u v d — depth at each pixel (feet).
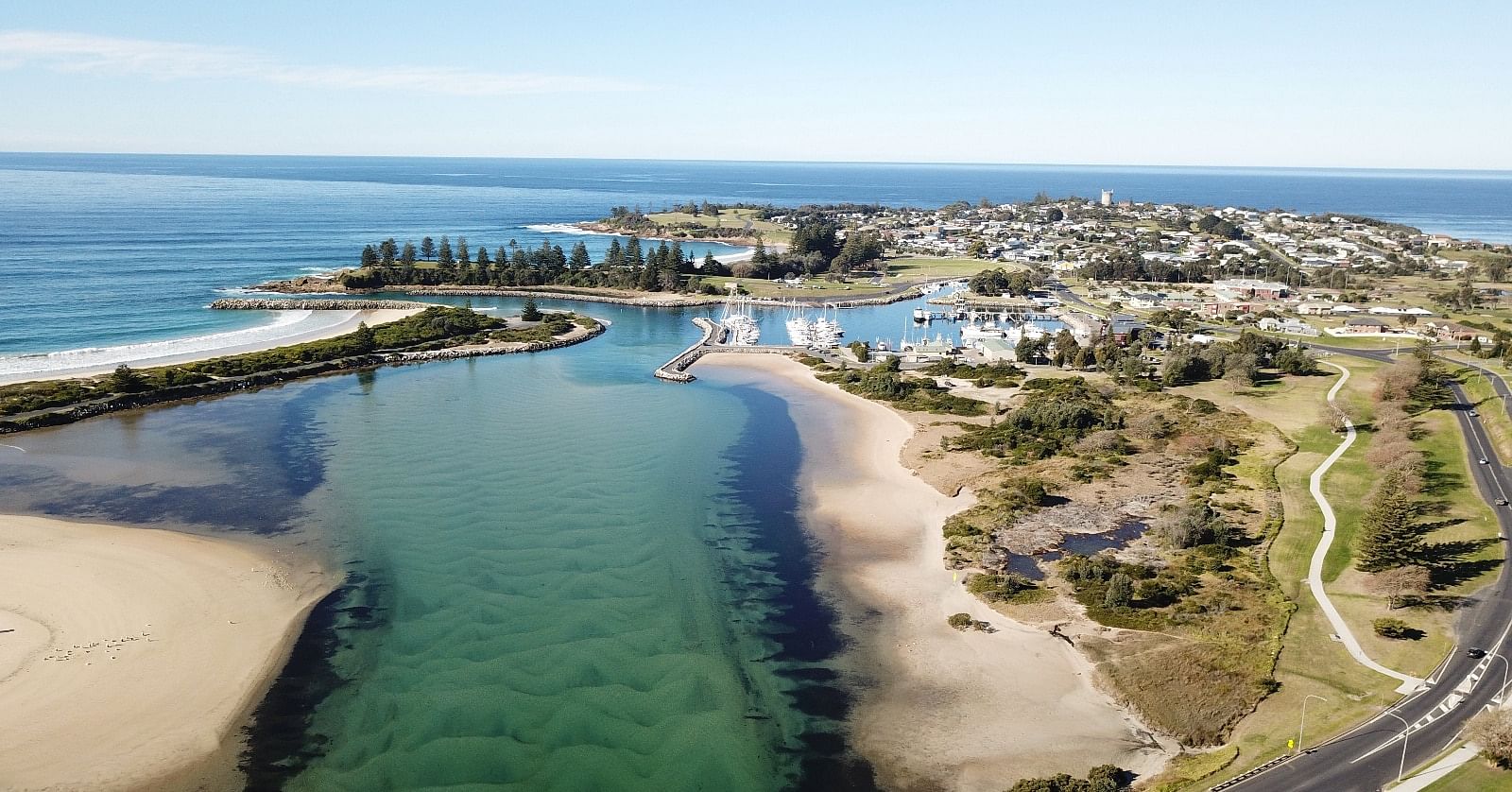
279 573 258.16
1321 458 355.36
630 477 341.41
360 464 350.02
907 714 197.77
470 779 178.29
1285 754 176.76
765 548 281.54
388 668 213.66
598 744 188.96
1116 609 238.48
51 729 185.57
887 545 284.41
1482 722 175.42
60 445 366.22
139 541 275.80
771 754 185.16
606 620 237.25
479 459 357.82
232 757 182.09
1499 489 310.04
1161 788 168.25
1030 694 203.72
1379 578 245.04
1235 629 224.94
